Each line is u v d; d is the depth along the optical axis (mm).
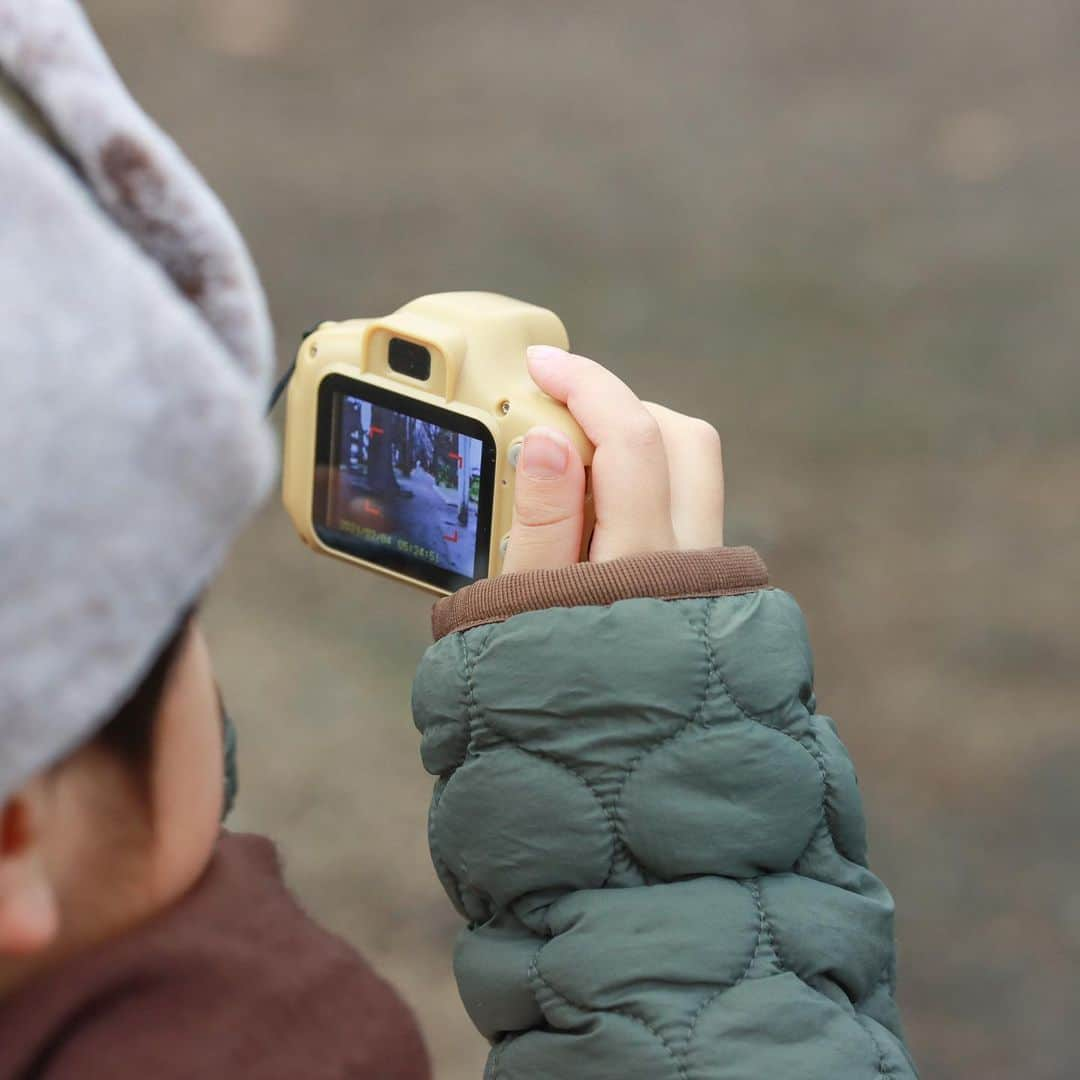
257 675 6340
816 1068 1113
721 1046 1118
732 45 14531
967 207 11688
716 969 1149
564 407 1473
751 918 1173
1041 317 10086
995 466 8469
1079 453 8586
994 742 6391
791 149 12656
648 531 1358
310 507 1677
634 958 1148
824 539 7840
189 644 813
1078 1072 4887
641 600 1227
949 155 12555
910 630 7137
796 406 9031
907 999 5164
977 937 5414
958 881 5652
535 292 10383
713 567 1266
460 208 11484
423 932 5121
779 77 13984
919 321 10031
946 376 9391
